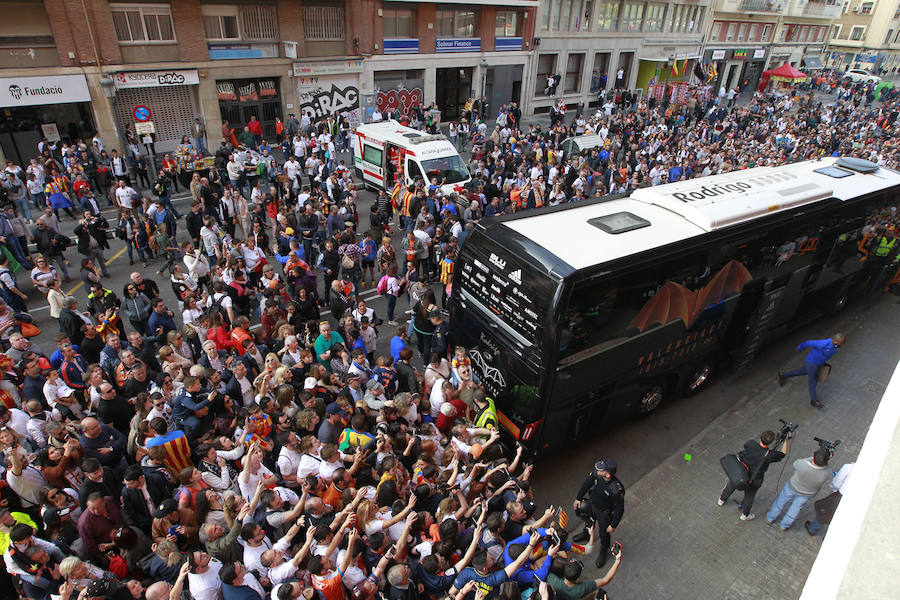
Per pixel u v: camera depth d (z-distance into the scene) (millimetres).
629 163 21250
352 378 7473
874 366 11391
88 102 19812
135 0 19641
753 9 46469
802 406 10094
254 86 23891
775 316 10609
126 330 11289
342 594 4867
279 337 8523
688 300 8375
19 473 5836
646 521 7574
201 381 7164
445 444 7422
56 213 15008
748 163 20766
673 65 39688
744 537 7383
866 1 62656
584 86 37094
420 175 16859
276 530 5672
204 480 6020
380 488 5707
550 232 7832
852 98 45469
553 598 4922
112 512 5453
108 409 6805
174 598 4582
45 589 4938
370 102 27281
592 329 7285
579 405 7812
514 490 6332
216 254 11375
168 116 22062
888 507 1750
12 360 7895
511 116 28469
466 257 8352
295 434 6316
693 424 9523
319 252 13609
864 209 11102
